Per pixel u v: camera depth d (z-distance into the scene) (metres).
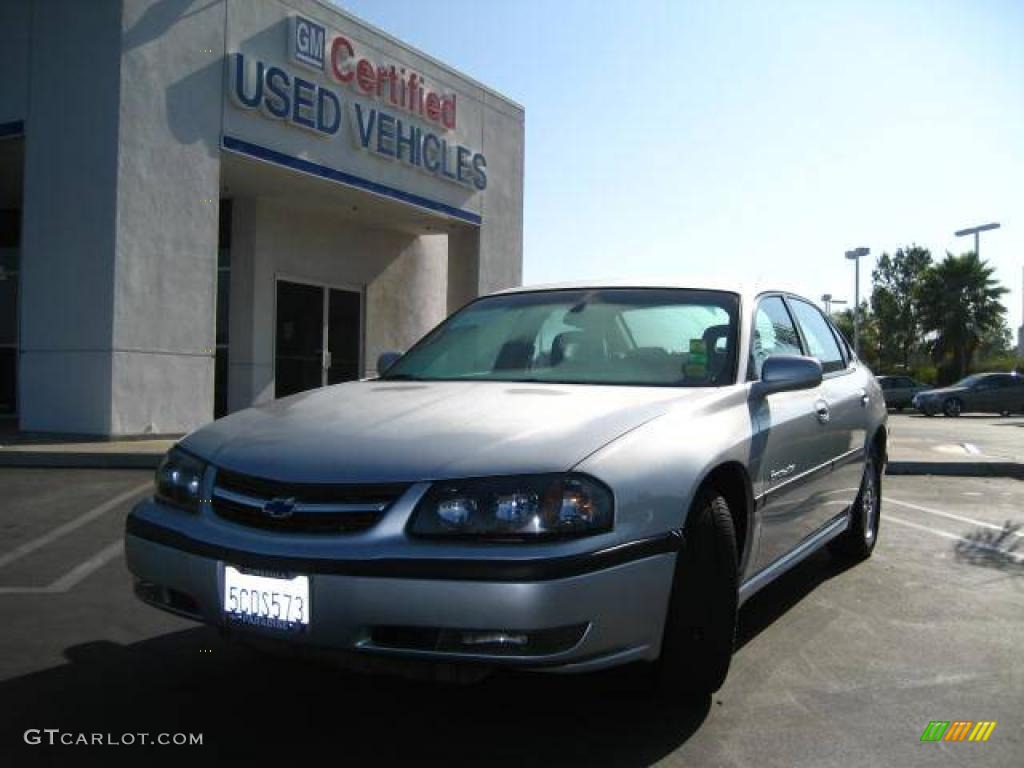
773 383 3.82
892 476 10.73
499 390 3.53
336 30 14.09
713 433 3.28
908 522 7.41
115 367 11.05
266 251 15.23
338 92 14.08
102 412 11.07
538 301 4.53
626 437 2.97
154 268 11.48
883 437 5.98
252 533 2.82
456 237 17.88
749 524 3.52
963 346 41.97
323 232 16.47
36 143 11.56
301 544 2.71
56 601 4.69
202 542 2.88
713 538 3.13
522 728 3.11
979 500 8.73
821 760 2.91
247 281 14.99
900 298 64.88
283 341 15.73
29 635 4.10
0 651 3.88
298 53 13.30
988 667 3.82
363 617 2.62
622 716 3.22
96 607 4.58
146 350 11.41
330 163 13.95
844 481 5.05
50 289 11.45
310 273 16.19
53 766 2.78
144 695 3.39
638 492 2.82
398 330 18.28
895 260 67.00
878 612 4.63
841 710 3.32
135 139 11.22
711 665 3.13
